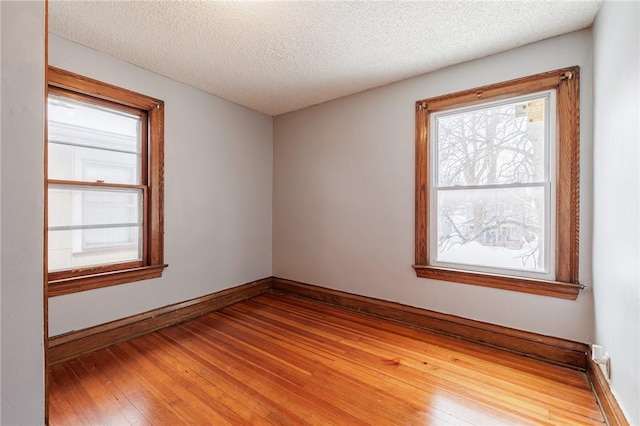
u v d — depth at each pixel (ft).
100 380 5.93
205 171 9.89
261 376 6.10
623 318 4.41
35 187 1.82
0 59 1.66
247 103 10.98
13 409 1.75
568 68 6.52
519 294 7.22
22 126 1.76
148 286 8.37
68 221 7.09
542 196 7.04
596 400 5.41
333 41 6.90
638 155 3.88
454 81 8.09
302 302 10.99
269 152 12.37
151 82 8.40
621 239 4.50
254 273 11.76
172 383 5.83
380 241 9.58
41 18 1.86
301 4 5.63
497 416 4.99
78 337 6.95
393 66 8.14
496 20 6.09
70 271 7.04
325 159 10.90
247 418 4.90
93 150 7.53
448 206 8.39
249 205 11.53
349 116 10.23
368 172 9.83
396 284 9.24
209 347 7.39
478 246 7.91
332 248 10.78
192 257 9.50
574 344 6.53
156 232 8.55
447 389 5.73
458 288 8.11
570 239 6.58
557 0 5.48
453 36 6.68
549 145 6.92
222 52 7.39
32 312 1.82
